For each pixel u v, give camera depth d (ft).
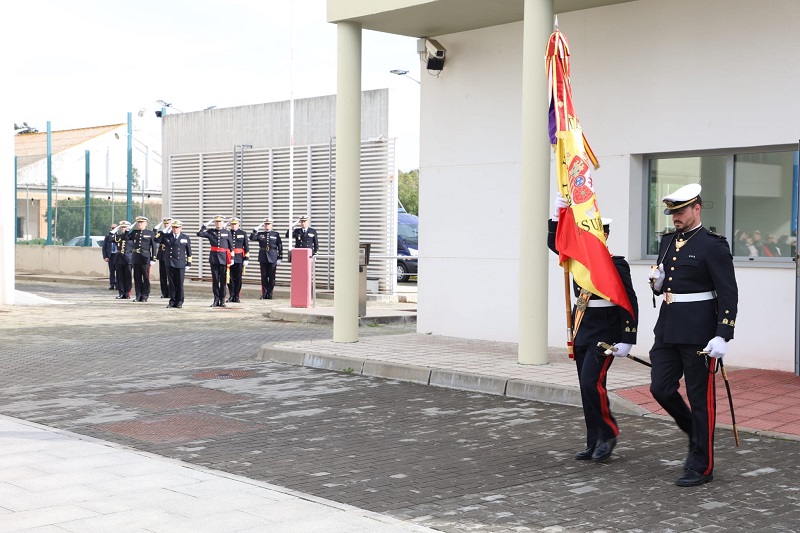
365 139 85.76
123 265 85.61
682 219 22.81
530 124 38.32
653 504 20.90
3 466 23.39
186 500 20.39
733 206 40.27
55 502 20.16
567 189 30.89
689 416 23.43
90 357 45.80
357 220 46.14
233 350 48.55
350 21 45.11
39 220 134.41
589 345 24.88
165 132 108.47
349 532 18.24
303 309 68.13
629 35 42.24
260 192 97.55
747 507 20.63
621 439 27.53
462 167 48.55
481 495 21.79
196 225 105.09
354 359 40.68
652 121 41.63
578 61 43.96
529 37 38.32
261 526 18.54
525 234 38.55
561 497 21.56
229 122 100.83
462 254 48.60
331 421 30.55
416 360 40.11
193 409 32.60
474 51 47.88
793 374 36.86
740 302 38.75
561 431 28.89
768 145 38.52
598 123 43.37
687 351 22.66
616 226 42.86
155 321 64.49
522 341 38.81
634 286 42.14
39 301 80.02
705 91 39.96
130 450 25.48
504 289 46.93
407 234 106.83
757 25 38.34
